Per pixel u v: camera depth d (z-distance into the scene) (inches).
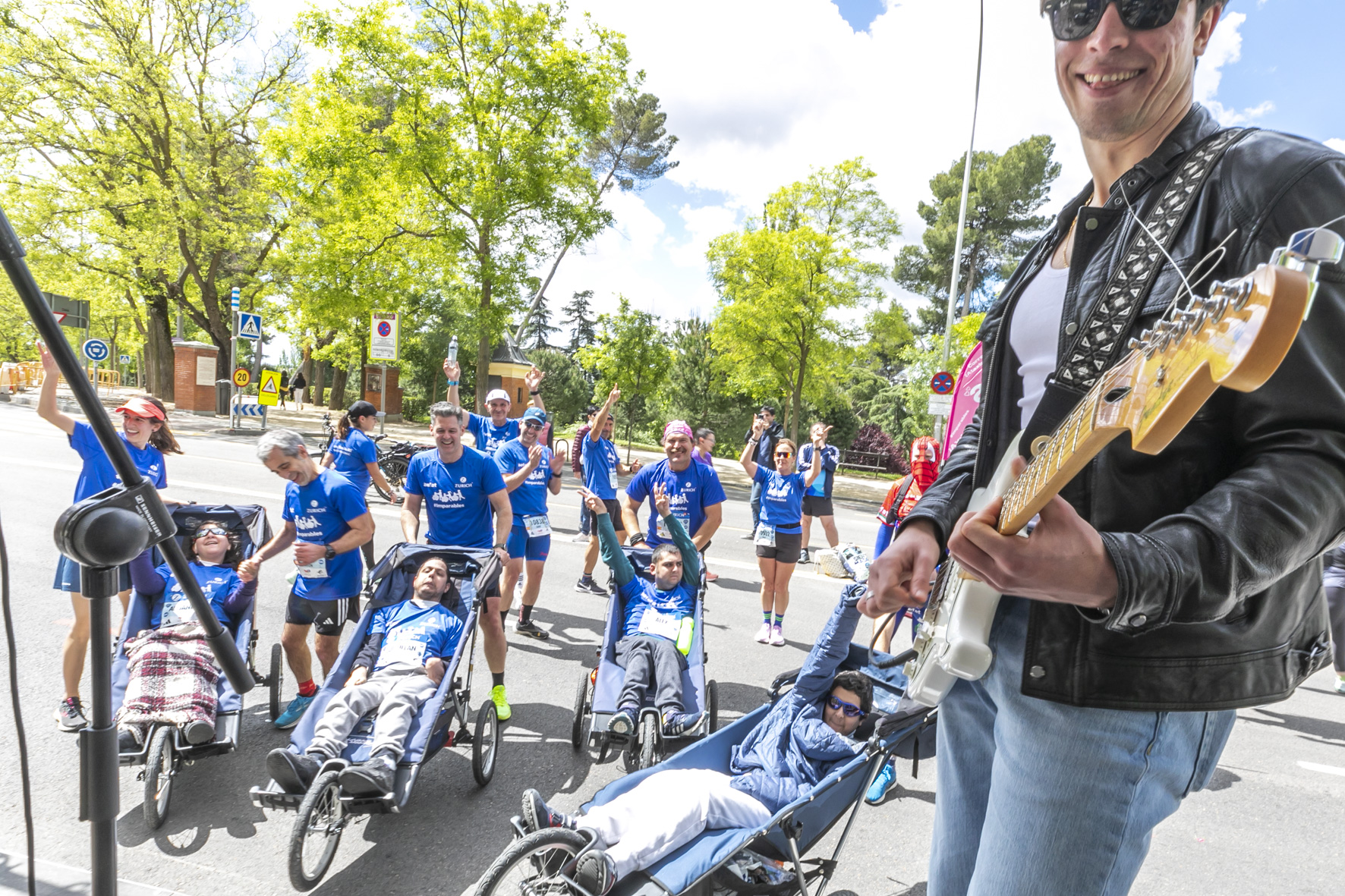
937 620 45.4
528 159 792.9
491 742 186.9
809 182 1019.9
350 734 162.1
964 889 52.7
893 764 183.6
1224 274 36.3
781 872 128.0
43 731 183.0
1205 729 40.7
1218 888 160.9
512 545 276.1
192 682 167.8
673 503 260.2
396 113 799.1
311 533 197.8
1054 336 46.4
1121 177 42.6
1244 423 33.0
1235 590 28.3
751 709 237.3
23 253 58.8
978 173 1830.7
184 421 959.0
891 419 1721.2
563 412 1882.4
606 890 114.4
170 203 981.8
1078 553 27.6
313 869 142.0
